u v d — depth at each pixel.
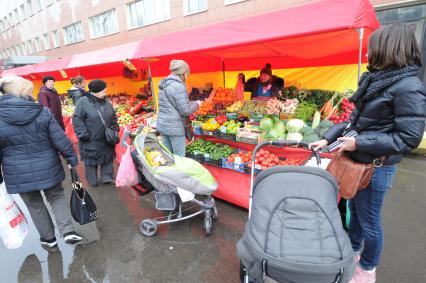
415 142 1.44
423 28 5.18
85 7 15.91
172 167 2.74
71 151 2.58
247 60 5.48
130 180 2.79
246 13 8.72
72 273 2.49
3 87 2.31
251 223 1.57
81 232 3.15
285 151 3.21
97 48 16.27
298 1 7.53
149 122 4.88
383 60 1.50
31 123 2.31
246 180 3.30
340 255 1.32
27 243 2.97
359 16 2.18
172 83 3.36
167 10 11.49
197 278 2.37
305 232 1.40
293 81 4.77
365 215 1.86
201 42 3.31
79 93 5.55
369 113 1.61
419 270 2.35
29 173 2.40
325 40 2.95
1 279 2.46
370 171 1.70
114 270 2.51
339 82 4.36
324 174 1.63
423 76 5.36
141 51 4.31
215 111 4.48
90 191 4.29
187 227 3.13
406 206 3.45
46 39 22.33
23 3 23.62
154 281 2.35
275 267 1.32
